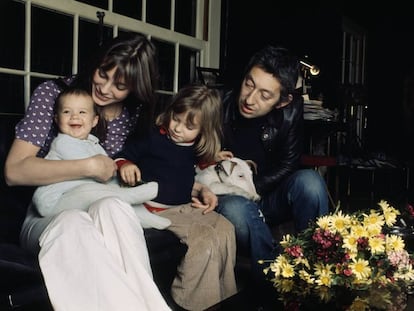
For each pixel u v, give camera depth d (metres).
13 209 2.07
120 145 2.31
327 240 1.53
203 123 2.34
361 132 6.88
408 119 6.99
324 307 1.49
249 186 2.47
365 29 6.80
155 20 3.68
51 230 1.58
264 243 2.26
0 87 2.65
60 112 2.01
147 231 2.05
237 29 4.26
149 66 2.12
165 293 2.18
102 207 1.68
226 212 2.27
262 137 2.63
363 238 1.53
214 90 2.41
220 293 2.12
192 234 2.11
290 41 4.65
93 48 3.17
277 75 2.47
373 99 7.03
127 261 1.62
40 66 2.87
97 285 1.49
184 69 3.97
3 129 2.15
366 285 1.48
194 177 2.43
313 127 3.98
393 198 5.56
